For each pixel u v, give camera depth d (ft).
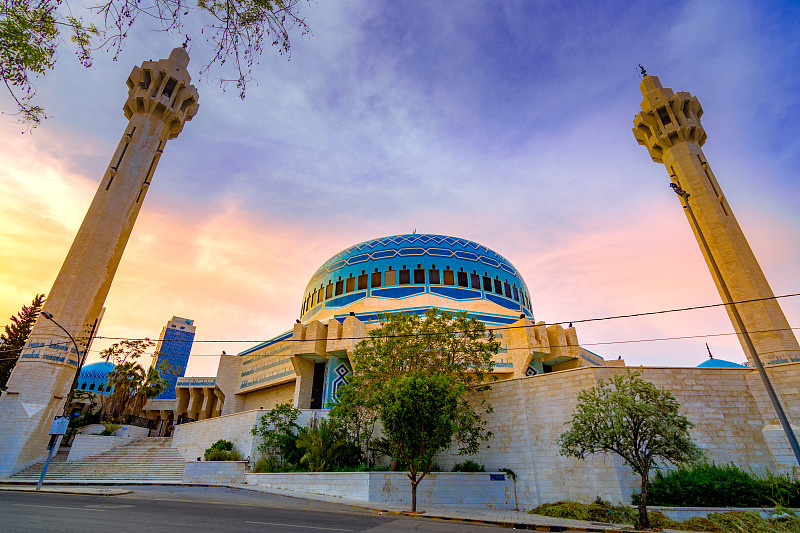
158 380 163.12
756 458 62.80
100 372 212.43
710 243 101.04
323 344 109.40
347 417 82.79
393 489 68.59
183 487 78.79
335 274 144.66
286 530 33.73
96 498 53.67
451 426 62.69
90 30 26.71
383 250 143.95
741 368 68.49
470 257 142.72
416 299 126.82
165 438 123.13
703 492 56.85
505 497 71.51
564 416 71.41
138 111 129.18
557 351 107.45
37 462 92.99
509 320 123.24
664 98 118.32
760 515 48.57
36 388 92.58
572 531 46.60
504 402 78.84
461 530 41.22
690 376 68.18
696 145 113.70
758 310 89.45
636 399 55.72
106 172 118.73
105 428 121.80
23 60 25.61
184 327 293.23
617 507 56.54
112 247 110.73
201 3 23.54
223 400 138.92
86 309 103.09
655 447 51.37
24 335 168.14
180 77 133.08
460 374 78.64
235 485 82.12
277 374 119.85
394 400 63.77
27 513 36.68
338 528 37.01
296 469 84.02
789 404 63.46
